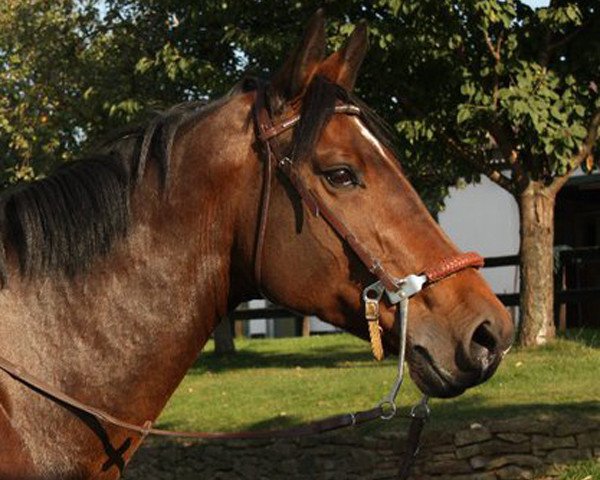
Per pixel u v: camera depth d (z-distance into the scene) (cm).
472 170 1126
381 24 895
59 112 1171
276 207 272
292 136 274
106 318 270
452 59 946
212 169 279
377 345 263
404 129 964
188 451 798
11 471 252
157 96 1110
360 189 268
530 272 1042
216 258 280
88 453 265
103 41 1186
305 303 273
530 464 666
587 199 1586
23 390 258
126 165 280
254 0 976
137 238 276
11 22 1257
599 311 1462
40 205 272
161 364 275
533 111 902
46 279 269
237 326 1786
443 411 743
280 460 758
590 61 971
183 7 1053
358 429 737
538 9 928
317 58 275
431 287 264
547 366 885
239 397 940
